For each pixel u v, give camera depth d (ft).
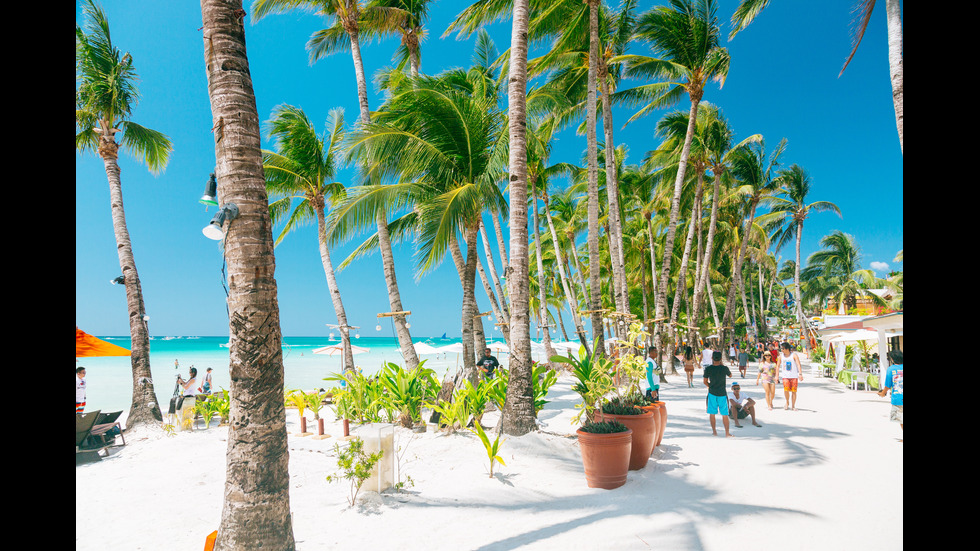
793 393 38.34
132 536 16.76
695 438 28.30
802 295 156.97
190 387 39.11
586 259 129.29
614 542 14.66
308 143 54.19
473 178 40.73
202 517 18.49
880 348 49.98
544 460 24.14
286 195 60.95
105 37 37.04
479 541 15.21
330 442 29.76
